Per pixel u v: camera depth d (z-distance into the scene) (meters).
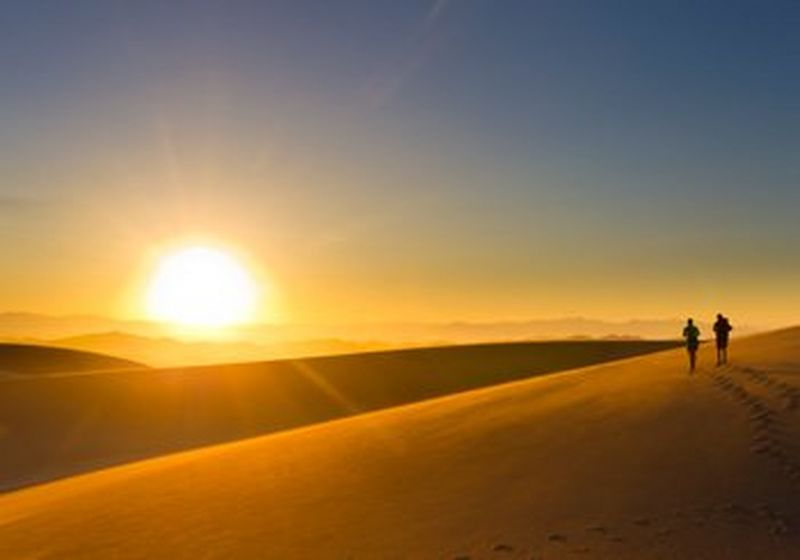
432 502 13.79
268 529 13.35
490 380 73.81
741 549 9.87
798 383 20.30
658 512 11.59
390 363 78.88
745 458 13.76
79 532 14.78
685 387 22.30
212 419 56.81
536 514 12.20
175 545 13.02
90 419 54.66
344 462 18.66
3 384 61.62
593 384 26.91
